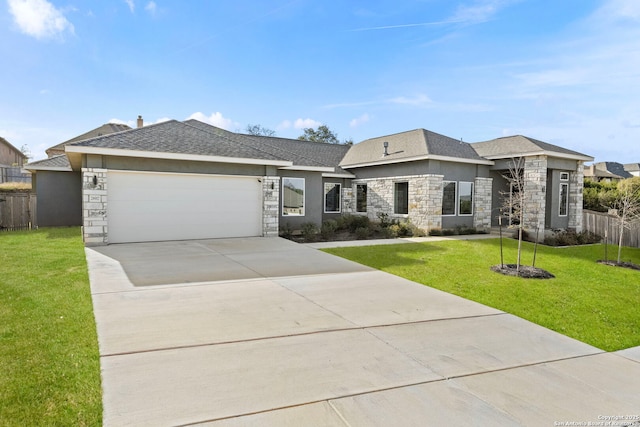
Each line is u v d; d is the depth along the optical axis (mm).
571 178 18656
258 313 5625
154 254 10055
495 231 18078
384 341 4734
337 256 10742
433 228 16766
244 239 13266
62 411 3027
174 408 3107
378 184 19500
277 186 14305
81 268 8203
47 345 4250
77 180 18328
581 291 7816
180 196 12664
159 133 13422
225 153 13133
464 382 3756
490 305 6590
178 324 5059
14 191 20344
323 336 4816
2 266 8281
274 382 3594
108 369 3750
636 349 4973
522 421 3105
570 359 4492
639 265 11406
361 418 3053
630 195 13422
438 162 16891
